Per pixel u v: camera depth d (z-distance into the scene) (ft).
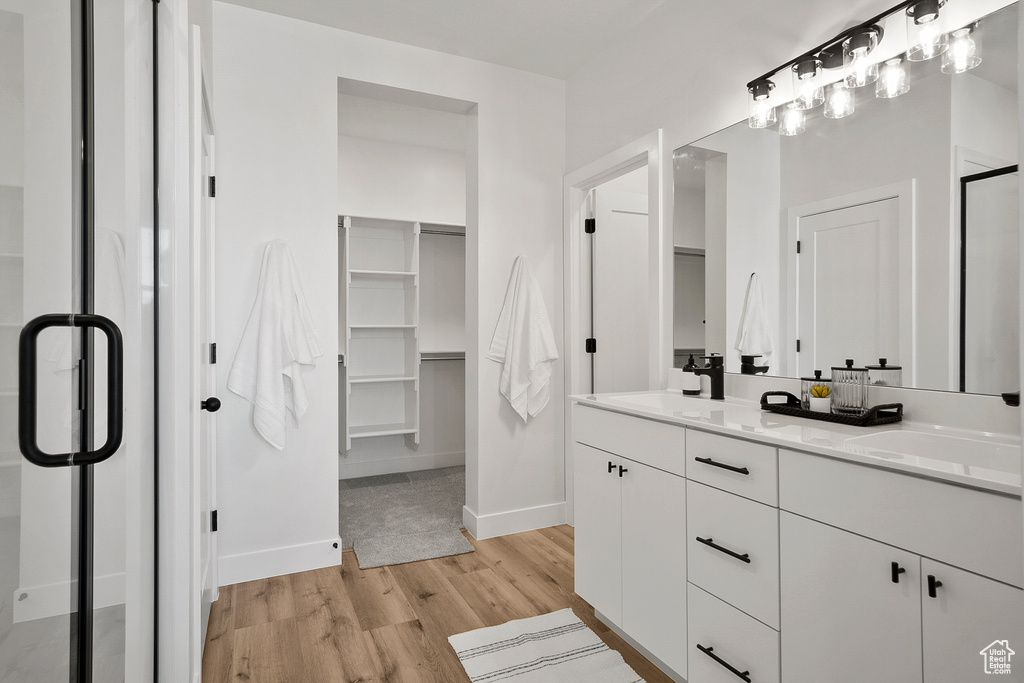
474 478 9.84
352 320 13.61
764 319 6.40
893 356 5.03
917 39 4.69
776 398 6.23
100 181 2.74
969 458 4.01
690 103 7.51
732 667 4.55
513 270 9.87
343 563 8.51
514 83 10.06
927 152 4.76
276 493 8.07
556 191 10.46
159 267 4.14
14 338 1.87
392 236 14.06
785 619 4.11
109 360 2.46
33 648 2.04
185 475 4.42
